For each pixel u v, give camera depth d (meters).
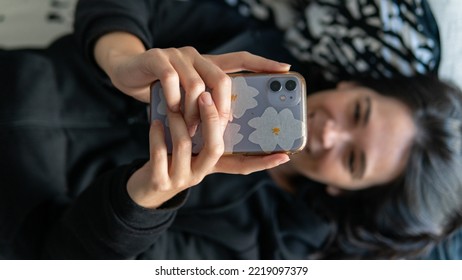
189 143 0.41
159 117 0.44
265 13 0.93
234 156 0.46
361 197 0.89
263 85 0.46
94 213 0.52
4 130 0.67
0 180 0.67
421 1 0.84
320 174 0.83
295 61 0.90
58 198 0.69
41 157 0.68
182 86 0.43
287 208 0.88
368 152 0.80
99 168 0.73
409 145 0.82
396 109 0.81
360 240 0.90
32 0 0.84
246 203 0.85
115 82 0.53
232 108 0.46
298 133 0.45
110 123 0.75
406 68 0.86
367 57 0.86
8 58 0.71
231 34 0.84
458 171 0.83
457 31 0.86
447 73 0.89
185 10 0.80
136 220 0.48
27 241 0.67
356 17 0.86
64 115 0.72
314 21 0.89
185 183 0.43
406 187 0.84
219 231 0.78
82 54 0.64
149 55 0.44
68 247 0.59
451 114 0.83
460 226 0.88
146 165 0.47
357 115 0.80
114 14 0.62
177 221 0.77
